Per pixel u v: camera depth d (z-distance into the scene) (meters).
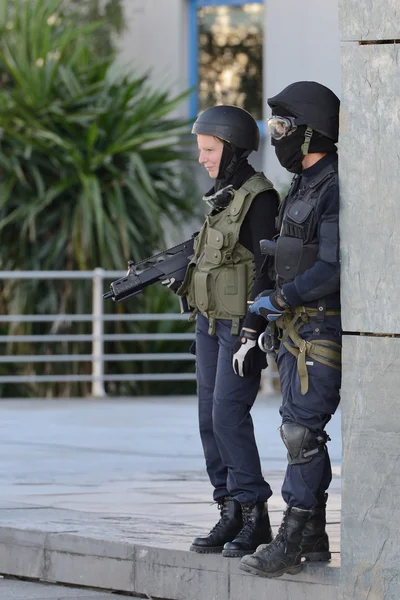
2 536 12.69
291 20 44.53
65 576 12.06
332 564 10.25
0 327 35.34
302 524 10.20
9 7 39.28
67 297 34.97
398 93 9.52
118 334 33.88
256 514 11.02
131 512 13.86
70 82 35.59
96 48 44.34
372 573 9.64
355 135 9.71
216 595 10.79
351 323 9.74
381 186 9.60
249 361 10.77
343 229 9.78
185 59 46.06
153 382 35.47
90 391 35.44
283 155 10.23
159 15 45.78
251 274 11.09
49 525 12.73
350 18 9.65
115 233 34.62
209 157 11.23
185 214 37.25
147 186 34.03
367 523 9.67
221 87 46.25
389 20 9.52
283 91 10.24
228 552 10.76
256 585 10.48
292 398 10.22
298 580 10.19
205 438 11.53
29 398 33.28
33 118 35.19
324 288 9.93
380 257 9.61
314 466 10.19
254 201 11.00
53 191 34.09
